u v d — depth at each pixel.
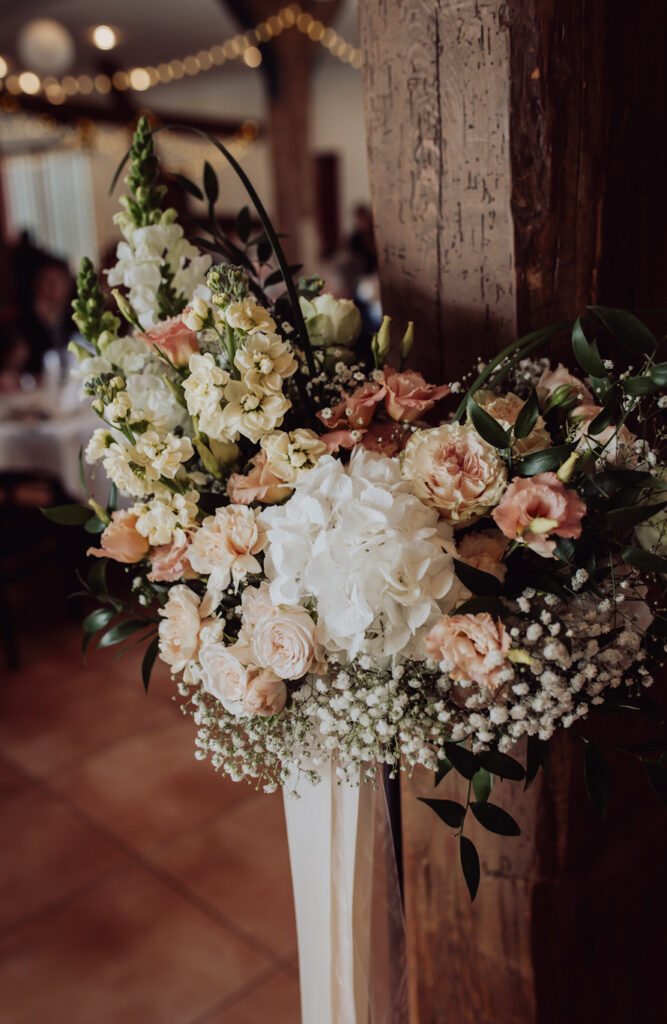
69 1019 1.85
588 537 0.69
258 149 9.27
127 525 0.77
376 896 1.08
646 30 0.88
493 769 0.72
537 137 0.85
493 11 0.82
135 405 0.80
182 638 0.75
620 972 1.17
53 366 4.21
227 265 0.74
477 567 0.71
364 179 8.84
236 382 0.71
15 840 2.40
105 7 6.31
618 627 0.72
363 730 0.72
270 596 0.71
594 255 0.90
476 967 1.13
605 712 0.75
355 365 0.87
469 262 0.92
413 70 0.89
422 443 0.71
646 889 1.16
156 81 8.17
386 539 0.66
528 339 0.76
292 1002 1.86
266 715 0.74
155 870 2.27
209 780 2.63
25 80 7.33
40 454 3.56
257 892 2.18
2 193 10.02
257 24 6.38
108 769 2.70
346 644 0.69
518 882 1.06
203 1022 1.82
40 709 3.05
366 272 6.07
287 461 0.72
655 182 0.93
